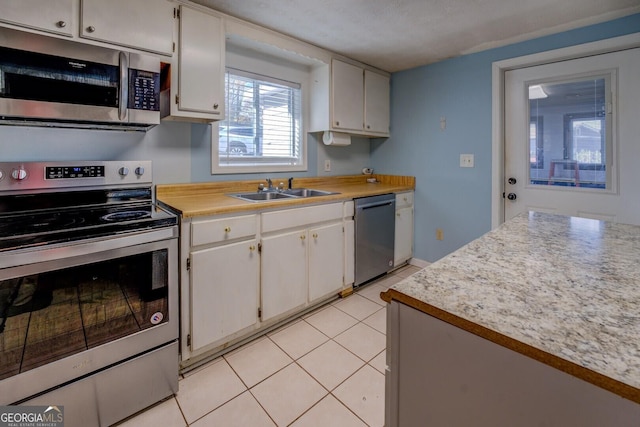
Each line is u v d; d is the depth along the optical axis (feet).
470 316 1.97
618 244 3.55
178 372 5.19
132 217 4.89
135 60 5.24
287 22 7.31
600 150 7.65
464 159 9.62
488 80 9.02
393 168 11.39
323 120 9.46
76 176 5.35
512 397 1.79
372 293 8.85
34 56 4.44
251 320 6.35
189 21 6.21
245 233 6.15
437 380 2.12
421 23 7.38
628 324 1.87
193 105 6.33
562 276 2.61
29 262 3.80
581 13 6.89
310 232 7.43
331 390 5.20
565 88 8.05
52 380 4.05
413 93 10.67
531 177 8.73
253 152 8.74
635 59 7.09
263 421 4.59
